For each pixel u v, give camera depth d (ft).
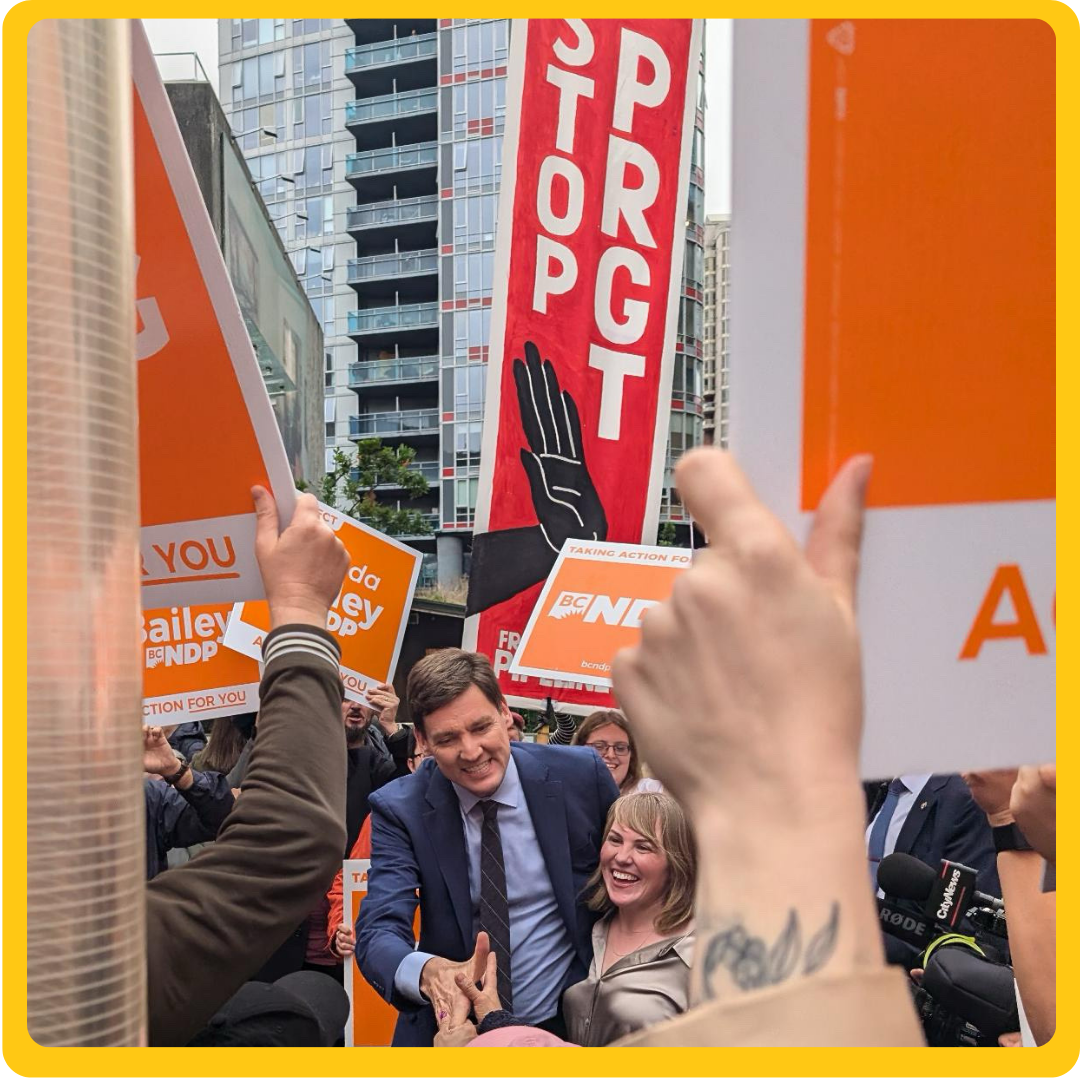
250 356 4.52
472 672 8.93
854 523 2.23
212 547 4.61
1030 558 2.69
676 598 1.90
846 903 1.75
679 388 137.49
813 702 1.82
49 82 2.31
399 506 187.93
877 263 2.56
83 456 2.30
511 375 15.62
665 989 7.61
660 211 16.03
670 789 1.91
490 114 190.08
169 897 3.59
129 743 2.35
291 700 4.06
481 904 8.87
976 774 4.23
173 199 4.44
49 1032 2.26
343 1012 7.24
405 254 204.85
